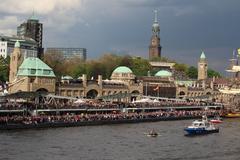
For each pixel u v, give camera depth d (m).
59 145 118.06
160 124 184.00
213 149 120.38
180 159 104.88
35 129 148.88
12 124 145.62
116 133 147.12
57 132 143.50
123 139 133.50
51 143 120.69
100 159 102.38
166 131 156.88
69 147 115.69
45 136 132.88
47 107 167.88
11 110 155.12
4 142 119.06
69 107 176.00
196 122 155.25
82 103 187.88
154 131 144.38
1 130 142.62
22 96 178.50
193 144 128.25
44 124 154.38
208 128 154.38
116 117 182.50
